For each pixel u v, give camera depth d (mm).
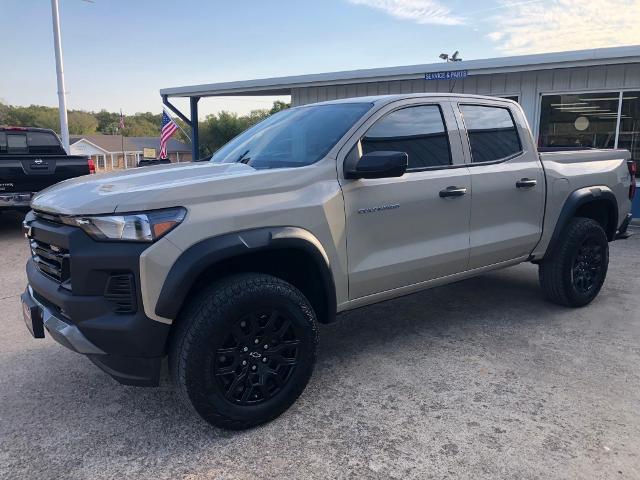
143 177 3004
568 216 4555
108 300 2545
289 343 2893
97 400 3191
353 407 3070
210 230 2631
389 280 3461
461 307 4887
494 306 4898
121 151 74062
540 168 4371
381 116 3459
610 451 2605
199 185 2688
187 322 2600
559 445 2660
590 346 3926
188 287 2547
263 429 2854
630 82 10578
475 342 4027
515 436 2746
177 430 2859
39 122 98125
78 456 2629
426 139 3697
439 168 3711
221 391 2688
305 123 3654
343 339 4141
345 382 3387
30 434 2822
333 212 3082
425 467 2506
